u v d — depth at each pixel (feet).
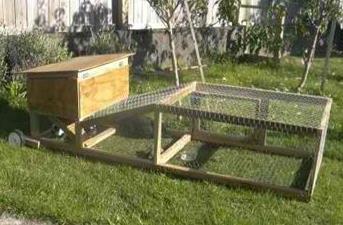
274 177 10.86
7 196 8.85
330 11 18.24
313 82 20.52
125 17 19.97
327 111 10.81
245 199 9.61
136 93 16.63
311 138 12.68
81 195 9.23
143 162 10.82
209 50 24.67
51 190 9.25
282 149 12.12
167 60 22.43
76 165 10.69
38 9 16.57
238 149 12.37
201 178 10.40
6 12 15.53
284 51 27.32
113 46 18.94
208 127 13.42
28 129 12.57
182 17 21.30
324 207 9.52
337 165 11.61
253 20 26.86
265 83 19.89
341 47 32.09
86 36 18.60
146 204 9.09
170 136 12.94
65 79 10.99
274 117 10.71
